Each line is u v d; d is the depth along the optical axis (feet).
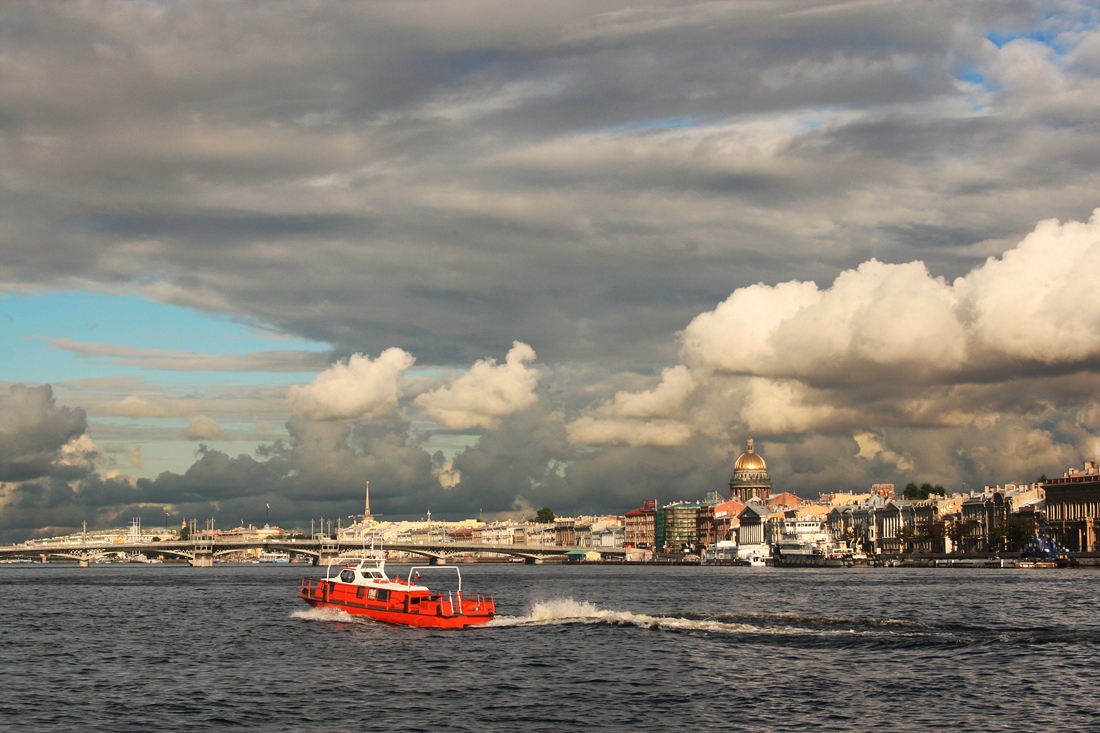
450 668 299.58
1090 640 347.36
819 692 263.08
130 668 308.40
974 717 236.43
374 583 426.51
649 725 228.84
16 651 352.90
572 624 396.37
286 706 247.70
